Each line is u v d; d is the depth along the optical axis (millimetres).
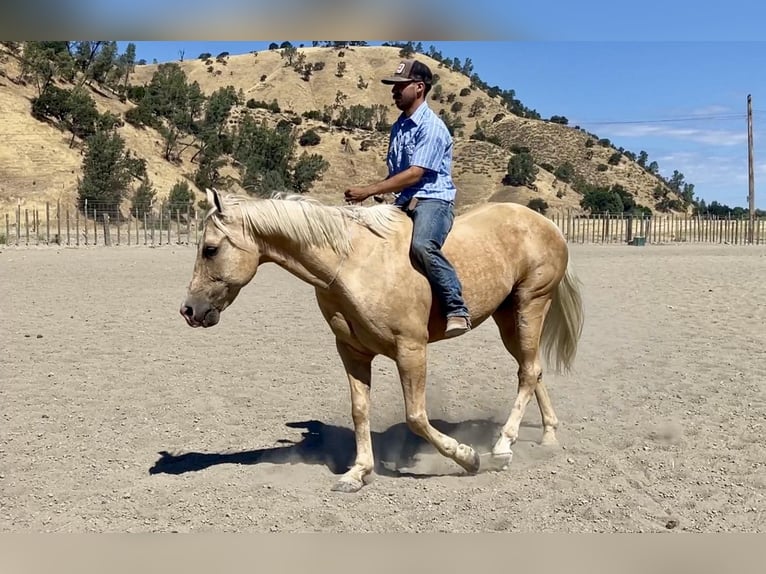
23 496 5035
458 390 8055
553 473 5383
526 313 5883
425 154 5137
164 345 10344
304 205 4965
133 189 51281
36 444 6137
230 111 91250
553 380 8328
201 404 7395
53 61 62875
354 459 5902
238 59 135875
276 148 71125
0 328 11430
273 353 9898
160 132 65562
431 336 5398
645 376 8391
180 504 4879
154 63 132875
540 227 5938
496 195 78812
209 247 4879
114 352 9828
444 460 5875
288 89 121625
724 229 52312
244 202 5016
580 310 6348
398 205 5371
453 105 115438
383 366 9234
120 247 32469
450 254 5328
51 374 8547
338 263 4977
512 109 119562
